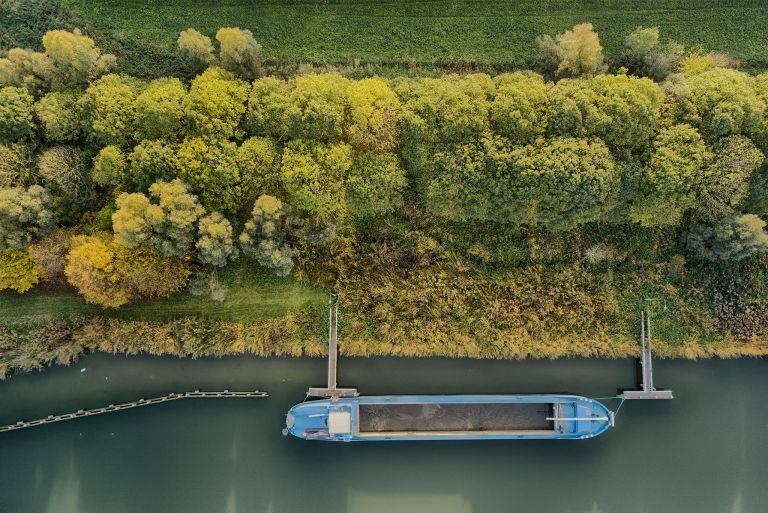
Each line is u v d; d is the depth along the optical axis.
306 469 40.84
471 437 39.44
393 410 40.12
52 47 35.44
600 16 41.22
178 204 34.91
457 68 41.03
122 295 38.03
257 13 41.03
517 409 40.22
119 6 40.72
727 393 40.88
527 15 41.19
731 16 41.12
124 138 36.19
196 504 40.72
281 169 35.91
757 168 36.28
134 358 40.84
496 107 35.66
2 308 39.78
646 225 38.78
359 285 40.19
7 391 40.62
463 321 40.31
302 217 38.34
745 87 36.12
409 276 40.22
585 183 35.12
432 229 39.88
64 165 36.03
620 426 41.03
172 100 35.62
